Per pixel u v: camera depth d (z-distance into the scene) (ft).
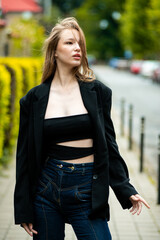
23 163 8.93
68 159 8.63
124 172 8.96
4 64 26.84
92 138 8.75
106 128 8.99
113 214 17.44
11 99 26.68
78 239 8.72
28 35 61.77
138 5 150.61
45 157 8.90
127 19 155.53
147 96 80.18
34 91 9.02
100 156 8.59
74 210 8.63
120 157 8.96
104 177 8.65
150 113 55.31
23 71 33.40
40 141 8.69
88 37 277.64
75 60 8.88
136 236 15.01
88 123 8.66
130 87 103.24
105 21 281.54
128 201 8.91
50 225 8.78
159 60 194.49
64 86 9.02
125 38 162.81
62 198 8.59
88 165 8.66
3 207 17.88
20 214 8.75
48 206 8.77
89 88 8.90
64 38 8.93
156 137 38.29
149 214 17.49
